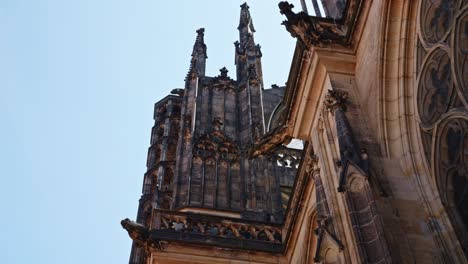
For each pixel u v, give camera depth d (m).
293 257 39.94
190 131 62.56
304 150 36.19
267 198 53.56
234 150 59.56
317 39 29.48
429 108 23.27
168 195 65.25
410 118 24.39
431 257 20.09
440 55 22.84
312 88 29.80
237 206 52.78
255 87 70.56
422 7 24.45
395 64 25.50
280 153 61.41
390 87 25.42
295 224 39.81
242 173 56.38
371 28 27.33
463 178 20.70
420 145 23.30
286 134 33.38
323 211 26.64
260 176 56.09
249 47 78.62
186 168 56.53
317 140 29.12
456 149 21.33
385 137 24.53
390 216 21.00
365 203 21.23
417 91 24.20
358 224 20.78
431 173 22.30
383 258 19.33
